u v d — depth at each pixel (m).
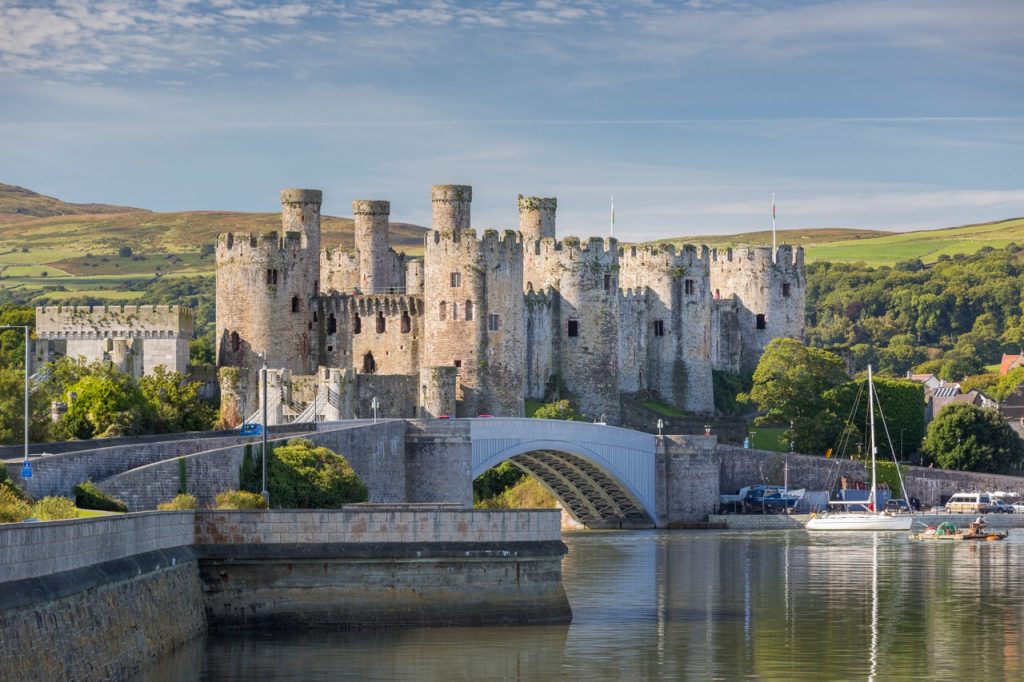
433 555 98.44
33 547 70.50
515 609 100.25
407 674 90.75
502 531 100.12
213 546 95.94
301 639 96.06
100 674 75.88
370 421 174.25
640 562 168.50
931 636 113.31
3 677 64.88
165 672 86.31
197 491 119.94
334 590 97.25
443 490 174.50
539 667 95.50
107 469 120.00
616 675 95.44
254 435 150.75
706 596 135.88
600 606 127.56
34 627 69.06
